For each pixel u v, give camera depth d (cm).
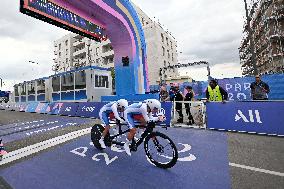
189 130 698
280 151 456
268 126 607
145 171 379
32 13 727
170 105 799
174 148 371
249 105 655
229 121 676
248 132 632
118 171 383
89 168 402
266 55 3422
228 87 1478
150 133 409
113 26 1067
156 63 3562
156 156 412
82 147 542
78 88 1675
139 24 1231
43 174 380
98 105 1120
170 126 768
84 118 1109
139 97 1095
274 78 1300
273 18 2881
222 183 322
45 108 1520
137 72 1209
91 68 1612
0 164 434
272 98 1296
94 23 993
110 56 4297
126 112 420
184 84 1869
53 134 714
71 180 352
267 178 333
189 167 390
